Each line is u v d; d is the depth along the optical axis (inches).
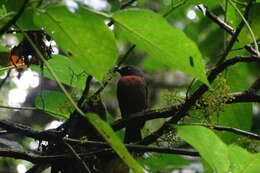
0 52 240.2
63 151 251.6
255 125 503.2
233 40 215.0
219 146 150.2
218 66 222.2
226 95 235.6
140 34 150.7
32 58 225.8
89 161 253.1
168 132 233.9
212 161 149.8
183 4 221.6
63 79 240.5
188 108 225.6
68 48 152.6
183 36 145.8
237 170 152.9
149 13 144.8
